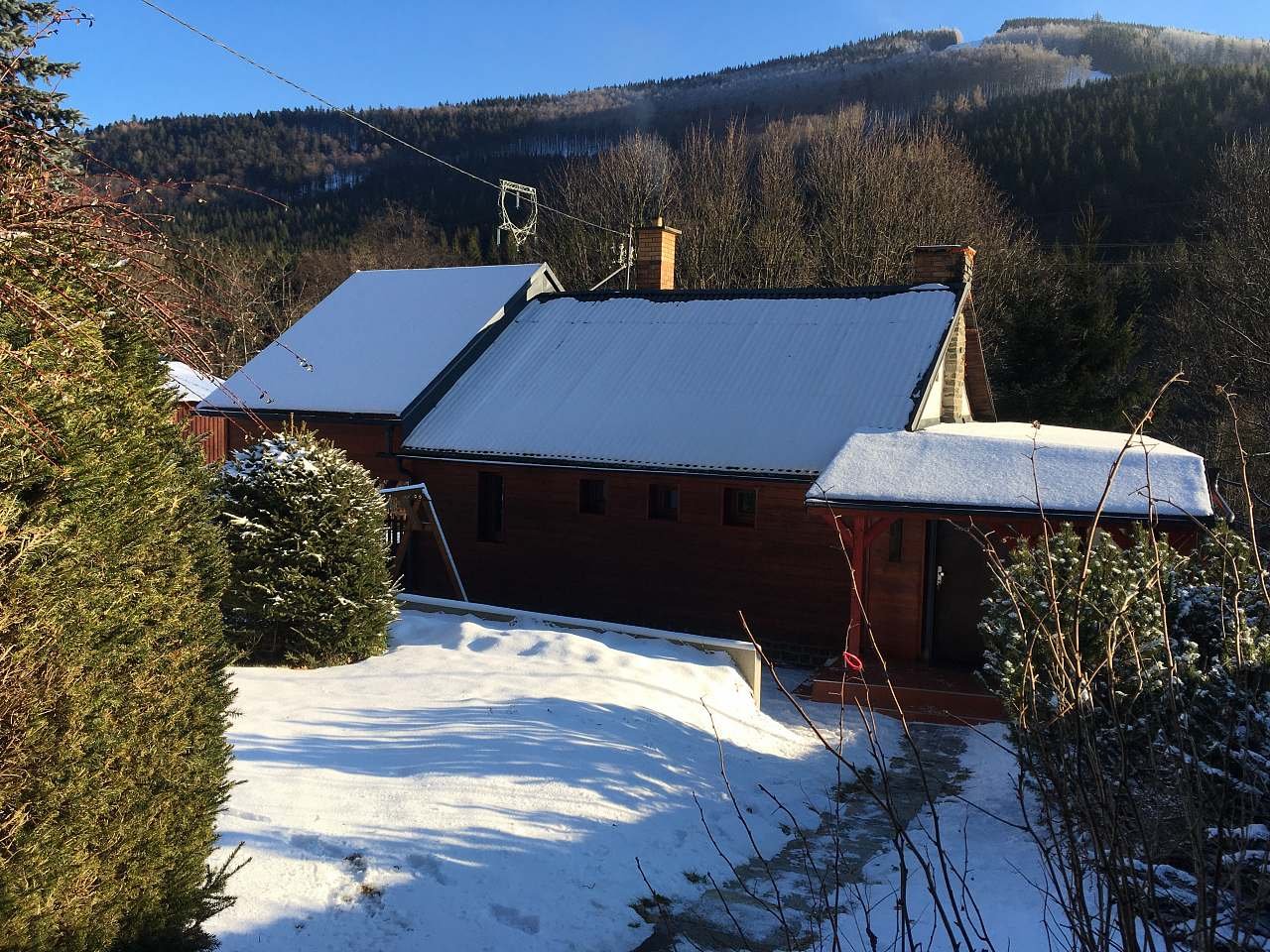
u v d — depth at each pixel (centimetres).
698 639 1309
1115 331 3181
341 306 2461
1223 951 419
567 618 1395
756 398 1777
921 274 2050
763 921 666
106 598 439
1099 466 1305
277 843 662
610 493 1773
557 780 832
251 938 555
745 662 1277
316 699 1007
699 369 1898
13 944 393
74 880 417
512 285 2312
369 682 1077
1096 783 369
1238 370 2777
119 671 450
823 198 4159
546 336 2158
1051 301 3250
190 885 494
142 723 462
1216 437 2781
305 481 1155
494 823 738
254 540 1127
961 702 1311
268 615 1122
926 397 1673
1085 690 368
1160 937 537
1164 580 870
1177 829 527
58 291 421
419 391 1991
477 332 2150
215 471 602
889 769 1069
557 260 4469
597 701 1046
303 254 5125
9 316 402
